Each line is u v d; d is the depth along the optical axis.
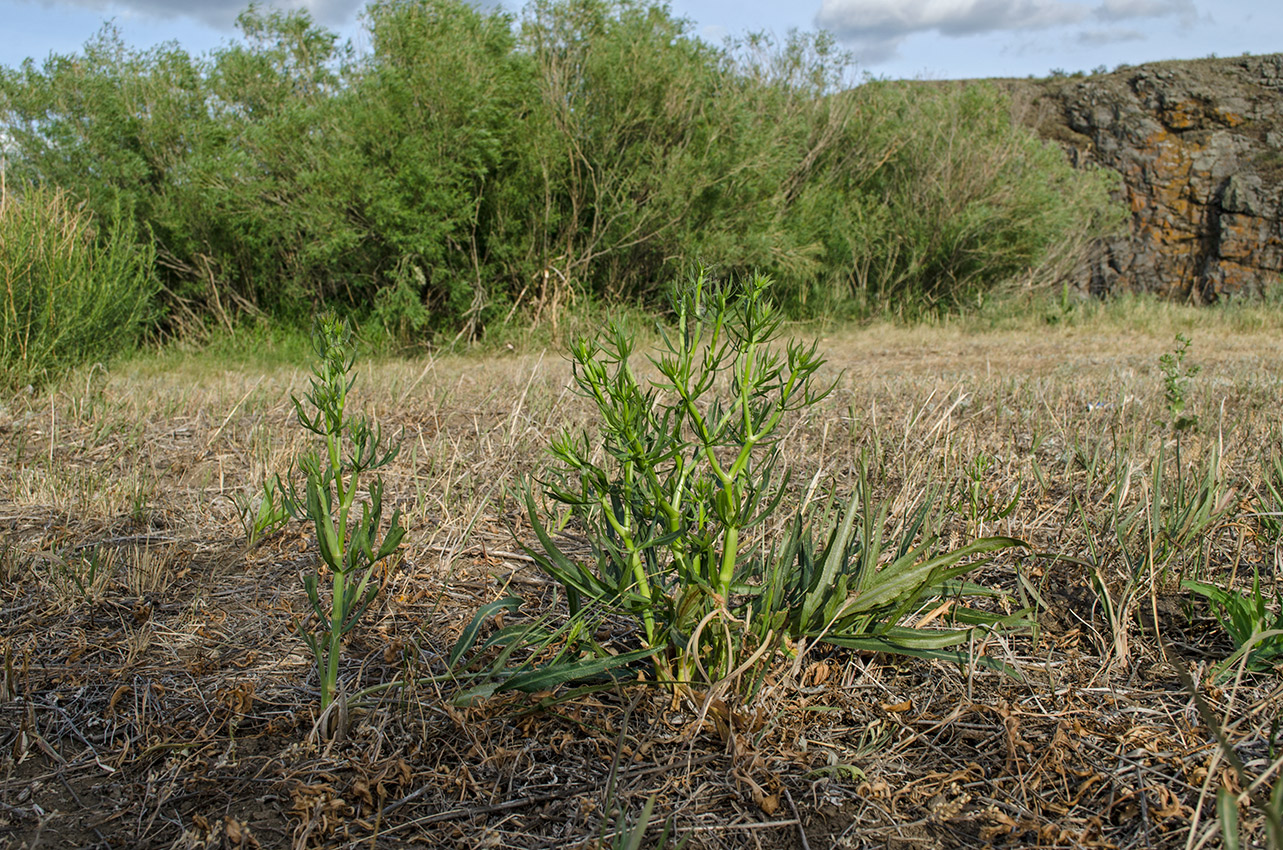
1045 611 2.54
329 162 10.27
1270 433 4.14
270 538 3.21
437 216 10.44
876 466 3.90
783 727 1.98
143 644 2.35
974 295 15.43
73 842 1.65
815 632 2.18
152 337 11.55
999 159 14.93
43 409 5.75
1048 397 5.86
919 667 2.25
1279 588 2.54
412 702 2.04
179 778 1.83
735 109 11.97
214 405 5.82
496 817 1.71
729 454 4.07
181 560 3.02
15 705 2.09
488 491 3.77
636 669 2.18
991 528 3.13
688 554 2.10
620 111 11.46
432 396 6.16
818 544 2.69
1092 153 20.73
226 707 2.08
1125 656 2.24
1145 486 3.07
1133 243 20.03
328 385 1.96
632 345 1.93
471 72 10.62
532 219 11.50
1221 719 1.97
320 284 11.45
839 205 14.90
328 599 2.69
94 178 11.17
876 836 1.65
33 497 3.66
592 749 1.91
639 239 11.73
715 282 1.95
